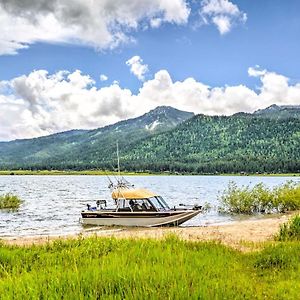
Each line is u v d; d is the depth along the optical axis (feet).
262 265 36.65
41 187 314.14
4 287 24.93
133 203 99.04
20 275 30.32
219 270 31.63
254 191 122.42
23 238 78.79
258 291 27.12
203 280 26.02
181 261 31.58
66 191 257.96
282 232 61.98
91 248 42.88
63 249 45.14
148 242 45.70
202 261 34.53
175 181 469.98
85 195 219.20
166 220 95.50
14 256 41.37
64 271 30.04
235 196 122.42
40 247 48.73
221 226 89.30
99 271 27.50
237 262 37.73
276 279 31.58
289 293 27.45
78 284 24.30
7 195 148.46
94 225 99.76
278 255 38.96
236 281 28.53
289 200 119.85
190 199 186.91
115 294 23.18
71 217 120.57
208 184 375.04
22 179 552.00
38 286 24.85
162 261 31.91
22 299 23.00
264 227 83.92
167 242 47.06
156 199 101.96
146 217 96.32
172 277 26.55
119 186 101.76
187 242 49.06
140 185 350.23
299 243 47.06
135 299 22.88
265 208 120.47
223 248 45.68
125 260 32.27
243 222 95.96
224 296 23.73
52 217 120.78
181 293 23.12
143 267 28.81
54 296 23.24
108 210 101.09
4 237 82.94
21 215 125.70
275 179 523.70
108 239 48.21
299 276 32.27
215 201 172.86
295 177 625.82
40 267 36.01
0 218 118.42
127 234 79.66
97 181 470.80
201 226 94.17
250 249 50.88
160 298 23.13
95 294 23.29
